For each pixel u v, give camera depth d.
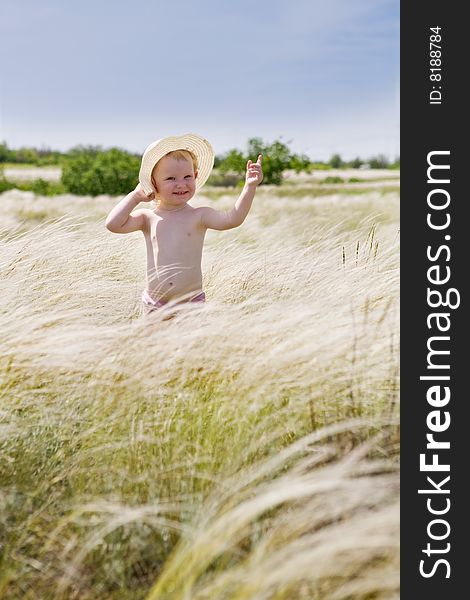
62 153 82.00
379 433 2.82
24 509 2.60
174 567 2.12
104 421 3.01
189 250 4.17
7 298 4.04
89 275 4.71
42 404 3.20
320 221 10.06
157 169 4.15
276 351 3.12
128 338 3.37
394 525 2.14
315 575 1.98
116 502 2.59
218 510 2.44
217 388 3.21
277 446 2.85
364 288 4.09
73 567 2.29
